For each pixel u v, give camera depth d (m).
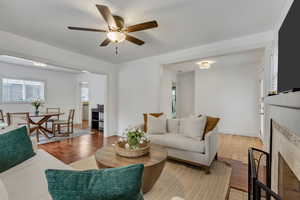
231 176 2.29
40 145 3.73
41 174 1.37
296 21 0.99
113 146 2.31
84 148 3.51
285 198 1.23
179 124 3.32
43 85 6.05
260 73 4.38
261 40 2.61
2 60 4.69
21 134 1.67
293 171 1.03
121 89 4.93
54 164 1.59
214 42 3.08
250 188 1.14
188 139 2.67
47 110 5.56
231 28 2.48
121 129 4.91
